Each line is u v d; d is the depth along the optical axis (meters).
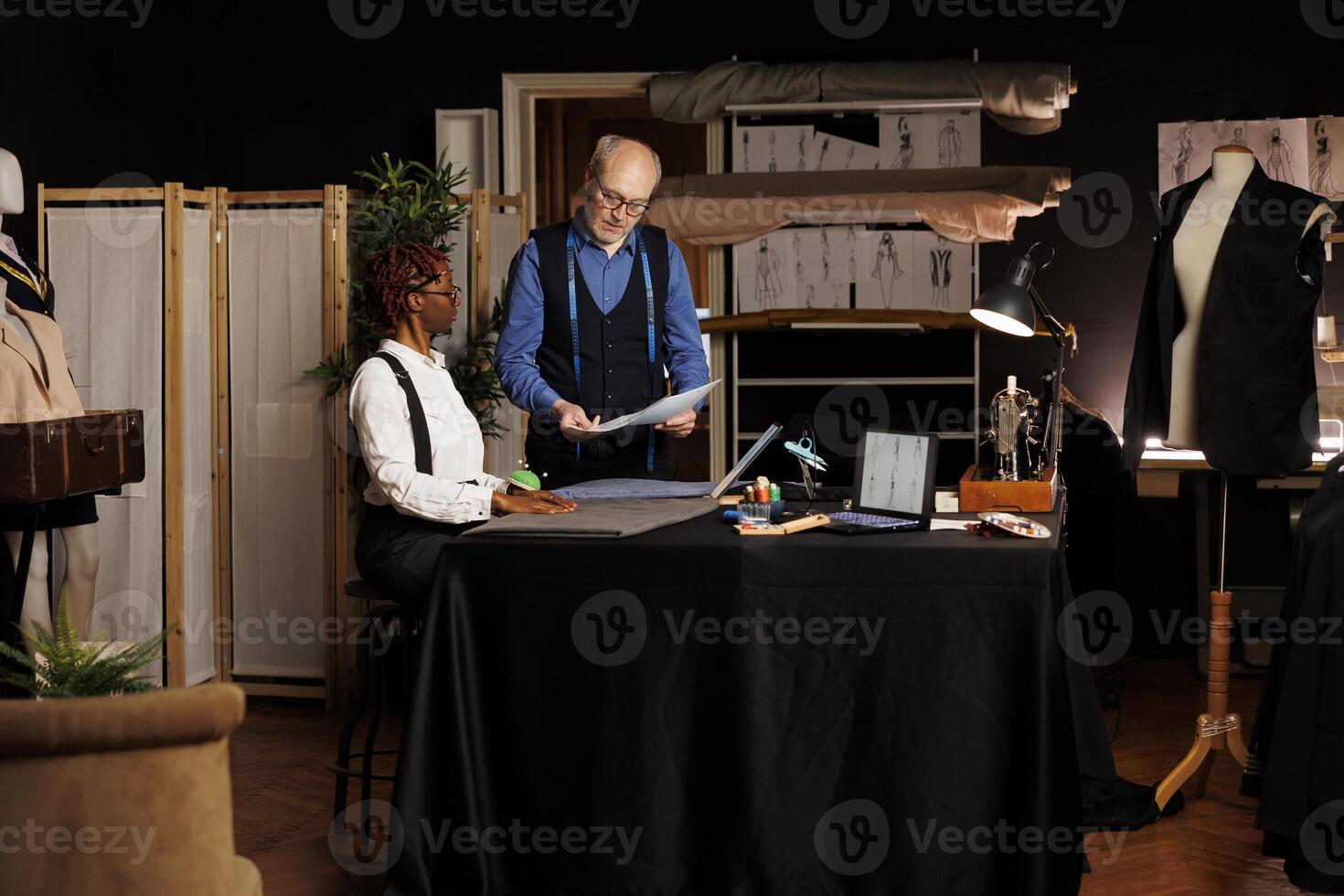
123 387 4.59
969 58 5.82
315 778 4.00
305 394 4.73
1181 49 5.67
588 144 9.13
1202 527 5.16
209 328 4.77
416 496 2.96
